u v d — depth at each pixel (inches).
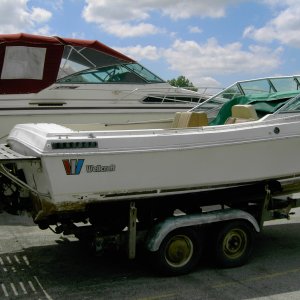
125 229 203.6
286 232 266.1
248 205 223.6
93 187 176.4
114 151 177.2
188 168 192.4
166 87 393.7
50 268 206.7
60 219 196.2
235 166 202.4
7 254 223.9
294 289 185.6
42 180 177.6
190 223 195.0
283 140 209.3
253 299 175.9
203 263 212.4
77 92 362.0
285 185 223.8
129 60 379.9
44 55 350.0
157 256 192.5
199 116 240.4
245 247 209.9
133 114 382.6
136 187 183.9
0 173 201.2
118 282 191.0
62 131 179.9
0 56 337.4
